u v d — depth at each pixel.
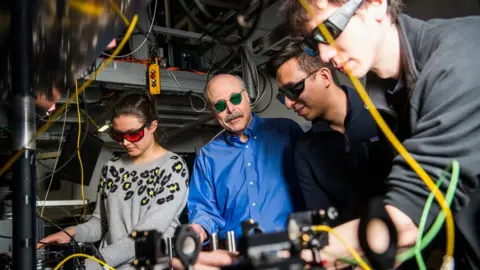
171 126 3.90
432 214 0.79
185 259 0.71
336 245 0.74
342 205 1.62
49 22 1.03
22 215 1.02
